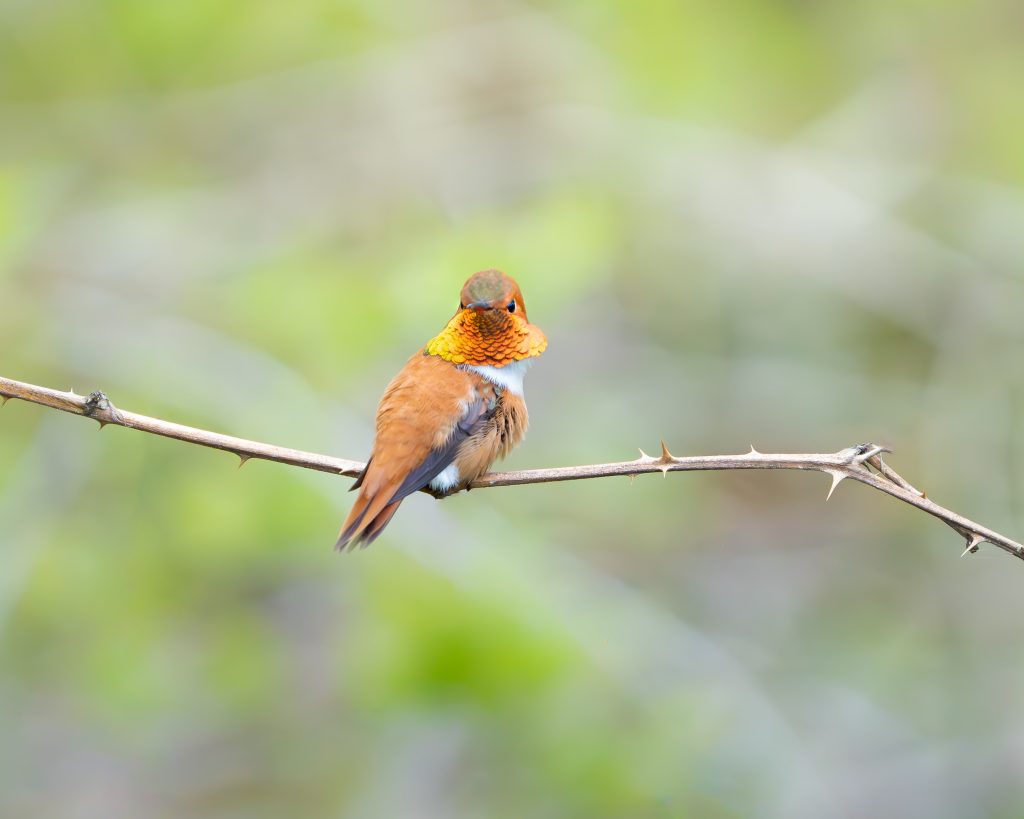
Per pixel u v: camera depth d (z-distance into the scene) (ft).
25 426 41.27
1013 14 59.67
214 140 51.39
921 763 41.01
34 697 41.27
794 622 47.55
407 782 37.63
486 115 52.24
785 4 60.03
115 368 41.01
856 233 51.16
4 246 38.29
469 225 39.91
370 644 34.14
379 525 22.43
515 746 35.24
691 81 53.47
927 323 51.13
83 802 40.01
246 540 37.50
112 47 51.16
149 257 45.55
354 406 43.11
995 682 44.01
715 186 51.55
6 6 50.29
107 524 39.01
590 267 37.88
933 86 58.08
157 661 39.22
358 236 48.03
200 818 40.14
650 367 50.08
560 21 53.88
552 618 33.65
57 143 50.31
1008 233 52.21
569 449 46.78
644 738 34.68
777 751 38.01
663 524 48.24
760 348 51.75
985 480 48.37
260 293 39.83
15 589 37.19
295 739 41.06
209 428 38.99
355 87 51.55
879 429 50.62
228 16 50.80
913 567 48.96
